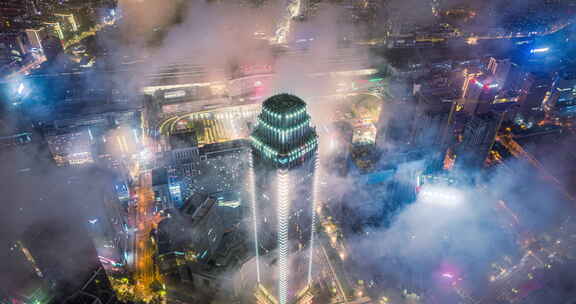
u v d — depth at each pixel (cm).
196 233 19225
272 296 19312
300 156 14275
